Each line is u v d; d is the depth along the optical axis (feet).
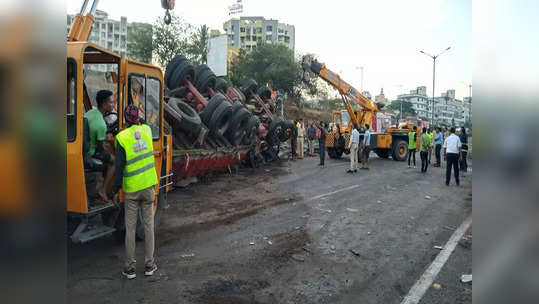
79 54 12.71
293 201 26.53
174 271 14.16
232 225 20.39
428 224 21.12
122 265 14.48
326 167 46.88
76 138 12.82
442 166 51.06
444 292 12.80
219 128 34.22
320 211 23.72
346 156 64.75
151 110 17.34
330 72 54.08
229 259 15.51
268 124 48.65
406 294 12.64
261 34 346.74
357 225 20.72
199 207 24.23
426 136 43.14
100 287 12.58
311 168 45.55
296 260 15.49
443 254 16.38
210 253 16.16
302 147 57.47
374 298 12.34
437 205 25.96
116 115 16.42
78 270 13.87
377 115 59.16
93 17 20.08
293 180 35.94
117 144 12.91
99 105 15.43
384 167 48.44
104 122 14.26
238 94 46.01
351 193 29.66
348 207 24.90
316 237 18.52
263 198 27.40
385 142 56.75
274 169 43.60
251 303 11.85
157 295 12.19
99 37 306.14
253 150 42.39
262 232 19.25
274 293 12.57
